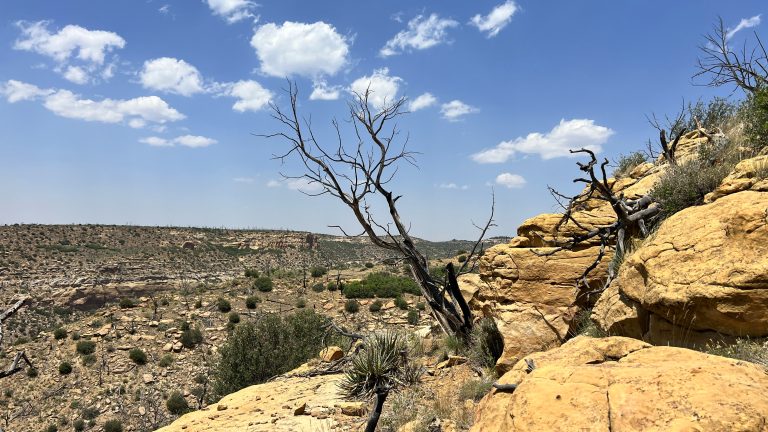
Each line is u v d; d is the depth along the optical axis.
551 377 4.11
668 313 5.40
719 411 3.06
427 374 10.05
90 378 47.06
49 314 84.44
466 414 7.18
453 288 11.93
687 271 5.32
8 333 70.88
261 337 31.64
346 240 170.00
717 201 6.03
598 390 3.75
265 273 82.75
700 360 3.89
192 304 64.62
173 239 136.50
